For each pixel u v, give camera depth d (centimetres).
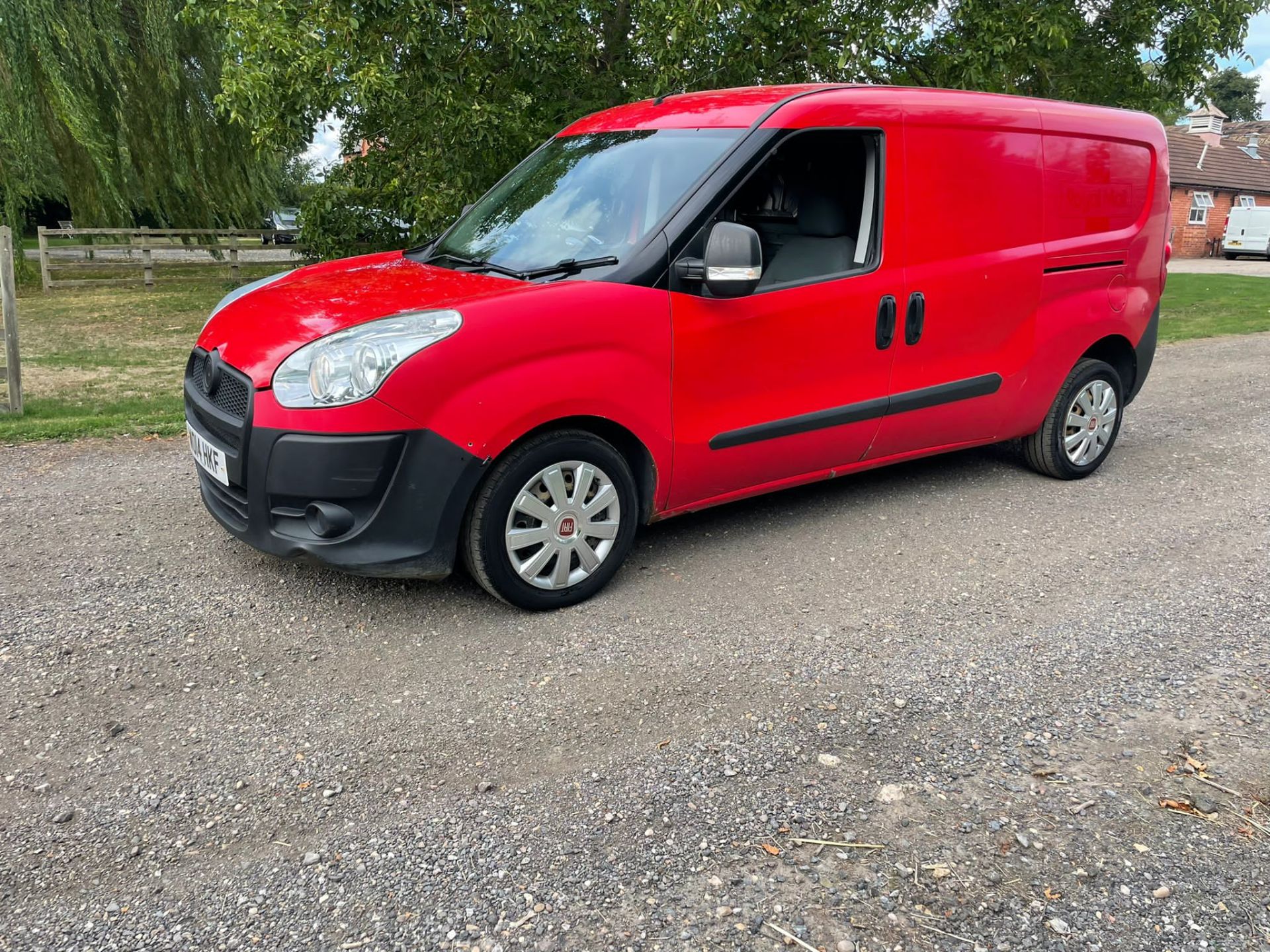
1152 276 541
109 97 1680
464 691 303
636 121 442
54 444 574
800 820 243
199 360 378
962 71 979
